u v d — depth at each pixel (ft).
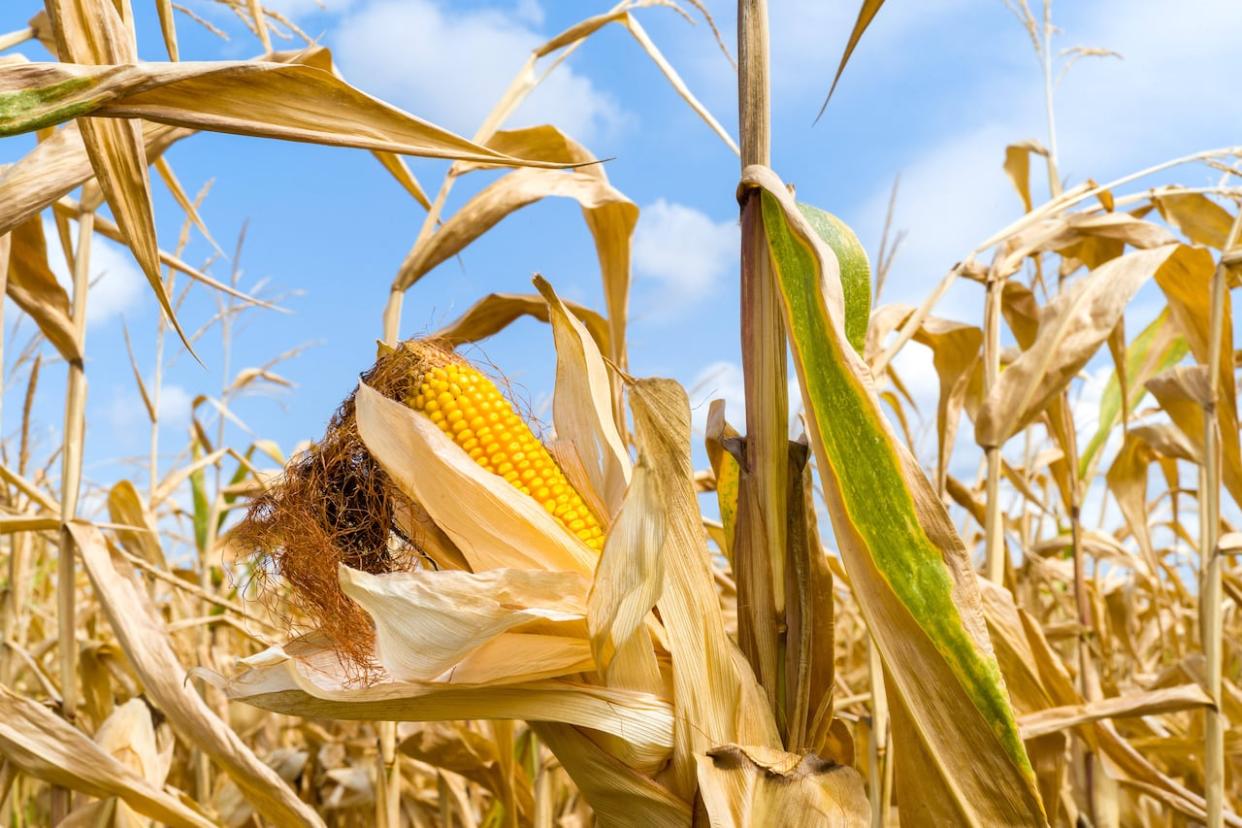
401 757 3.19
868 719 2.64
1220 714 2.29
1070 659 4.39
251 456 4.47
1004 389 2.45
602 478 1.64
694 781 1.40
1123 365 2.85
